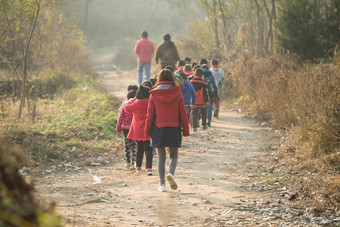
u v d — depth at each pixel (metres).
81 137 16.19
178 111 10.27
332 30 26.34
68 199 9.43
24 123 15.94
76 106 21.72
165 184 11.09
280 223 7.70
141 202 9.36
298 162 12.09
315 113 13.48
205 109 19.00
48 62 32.00
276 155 13.55
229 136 17.61
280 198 9.38
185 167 13.02
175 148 10.42
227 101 27.78
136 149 13.23
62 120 18.00
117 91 31.78
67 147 14.66
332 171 10.62
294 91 17.59
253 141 16.38
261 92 22.55
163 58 24.38
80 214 8.11
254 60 29.30
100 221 7.67
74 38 36.25
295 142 13.91
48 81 28.69
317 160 11.57
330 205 8.45
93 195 9.91
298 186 9.88
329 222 7.57
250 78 25.47
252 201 9.31
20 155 3.88
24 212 2.95
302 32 26.66
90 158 14.03
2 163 3.44
